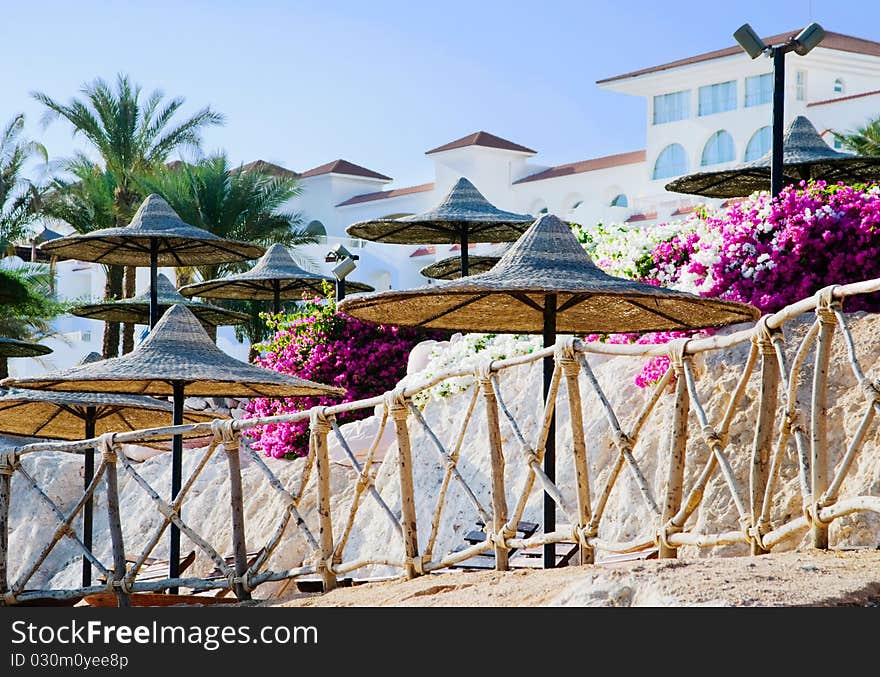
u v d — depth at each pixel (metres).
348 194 54.50
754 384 7.97
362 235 18.75
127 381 10.60
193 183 33.53
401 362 18.80
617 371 10.76
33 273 39.56
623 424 10.09
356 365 18.67
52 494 20.17
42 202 37.25
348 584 8.20
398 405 7.11
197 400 23.08
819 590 3.89
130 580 8.20
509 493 11.33
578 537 6.20
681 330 8.78
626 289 7.09
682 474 5.71
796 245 9.75
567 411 11.02
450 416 13.12
